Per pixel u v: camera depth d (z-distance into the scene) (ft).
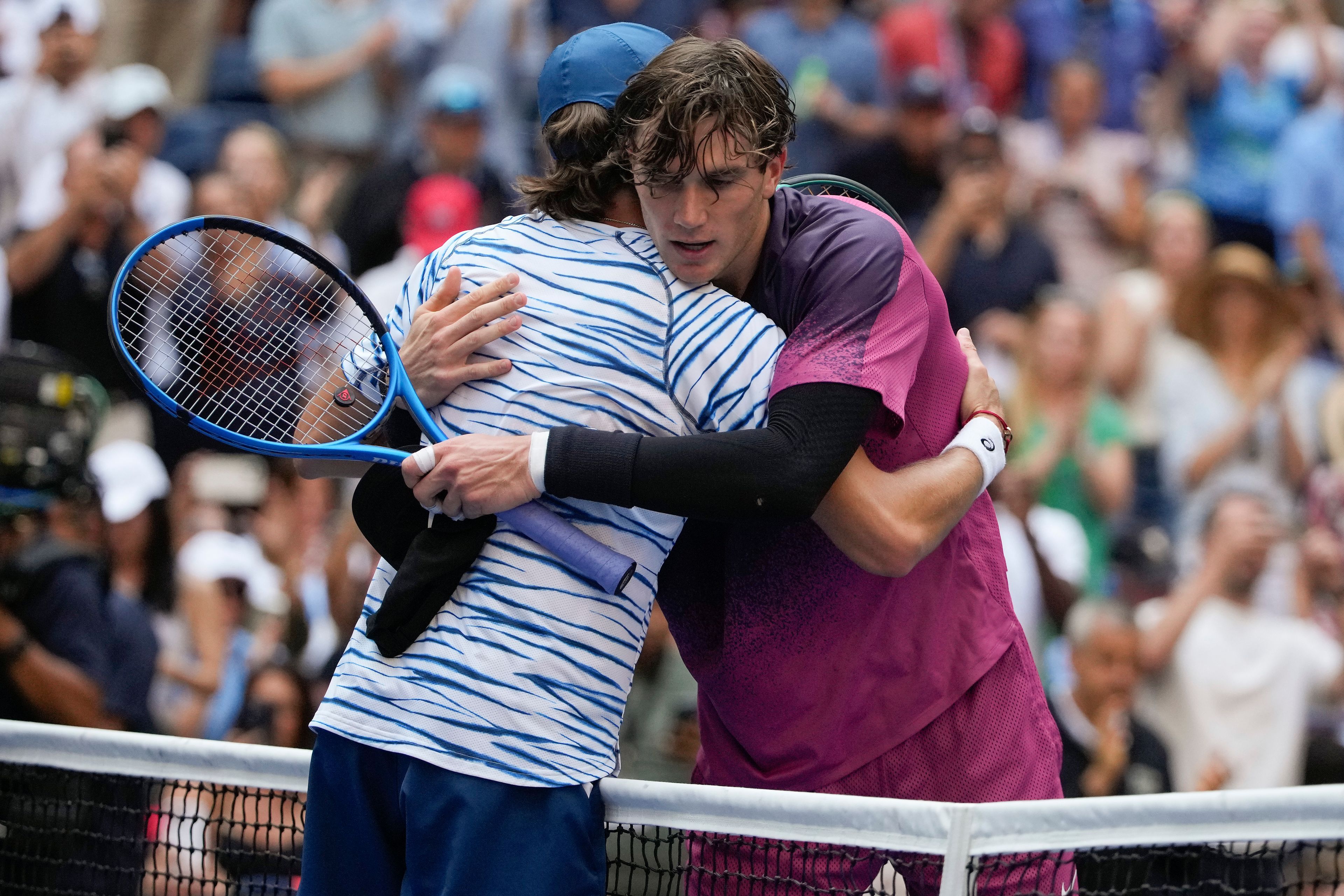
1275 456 86.63
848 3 113.70
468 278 30.76
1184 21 110.32
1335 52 112.98
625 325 29.22
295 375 38.27
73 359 82.38
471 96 89.35
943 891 27.78
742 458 27.68
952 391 32.24
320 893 29.66
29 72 95.91
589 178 30.45
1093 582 78.84
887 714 32.04
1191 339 87.51
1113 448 80.84
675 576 32.76
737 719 32.83
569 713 28.55
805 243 30.14
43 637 54.34
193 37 106.63
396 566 30.42
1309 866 36.60
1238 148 108.37
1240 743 67.10
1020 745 32.45
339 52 102.22
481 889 27.89
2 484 53.88
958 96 107.14
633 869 31.22
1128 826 27.78
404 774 28.81
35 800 39.24
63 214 82.53
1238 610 68.54
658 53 31.32
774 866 32.32
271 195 90.99
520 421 29.37
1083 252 103.81
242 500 74.49
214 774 34.17
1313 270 104.17
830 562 31.48
